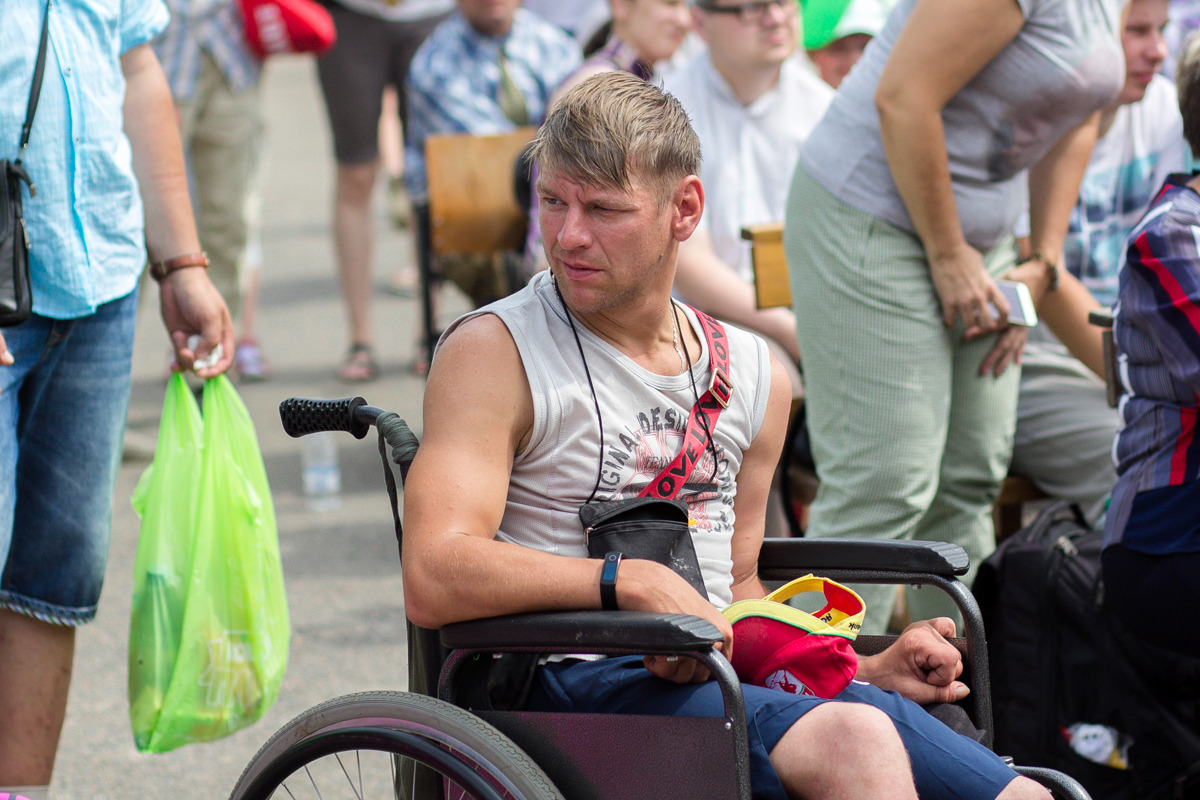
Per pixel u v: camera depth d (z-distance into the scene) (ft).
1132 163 24.80
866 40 27.32
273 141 94.48
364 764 17.87
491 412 12.30
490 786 11.24
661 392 12.92
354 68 40.29
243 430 18.10
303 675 23.91
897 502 19.38
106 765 20.58
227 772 20.47
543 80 37.22
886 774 11.10
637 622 10.85
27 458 16.97
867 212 19.15
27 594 17.13
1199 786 17.72
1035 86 18.48
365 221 41.91
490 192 34.06
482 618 11.66
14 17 15.55
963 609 13.39
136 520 31.60
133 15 17.69
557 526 12.66
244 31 37.63
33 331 16.15
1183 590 16.20
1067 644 17.75
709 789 11.09
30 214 15.76
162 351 46.55
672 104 12.58
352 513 32.50
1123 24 22.66
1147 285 16.55
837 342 19.57
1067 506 19.75
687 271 25.36
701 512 13.29
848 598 13.21
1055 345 23.48
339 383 41.91
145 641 17.38
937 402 19.45
